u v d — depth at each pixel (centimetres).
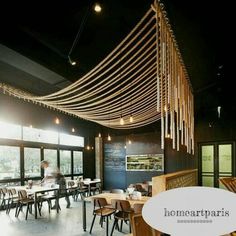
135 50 426
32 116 828
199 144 966
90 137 1243
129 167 1188
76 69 574
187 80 449
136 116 725
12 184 833
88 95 429
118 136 1232
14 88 565
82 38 458
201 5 339
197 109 870
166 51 254
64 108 568
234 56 489
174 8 347
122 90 414
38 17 392
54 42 468
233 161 863
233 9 345
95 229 547
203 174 949
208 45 446
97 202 510
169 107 298
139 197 511
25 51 436
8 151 824
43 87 714
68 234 515
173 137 327
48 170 829
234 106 805
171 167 1078
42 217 660
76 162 1159
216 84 661
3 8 357
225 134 889
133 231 211
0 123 795
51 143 1002
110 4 364
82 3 363
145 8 360
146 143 1152
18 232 529
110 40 466
